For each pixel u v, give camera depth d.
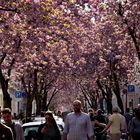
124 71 50.31
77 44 38.06
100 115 26.70
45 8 21.70
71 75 53.59
